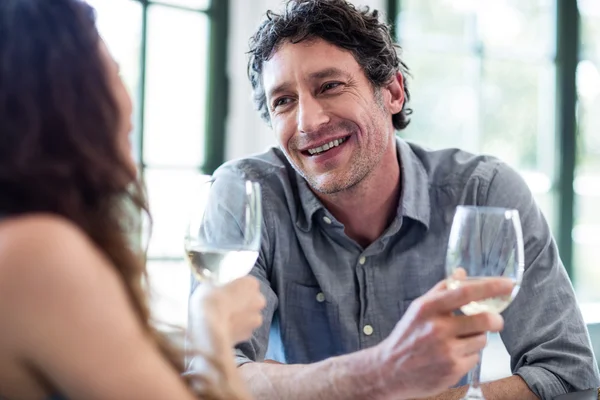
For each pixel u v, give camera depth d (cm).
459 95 365
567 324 145
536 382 134
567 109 388
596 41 398
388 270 162
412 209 160
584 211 398
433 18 356
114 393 64
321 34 152
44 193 72
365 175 156
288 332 162
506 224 94
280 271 163
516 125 380
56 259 63
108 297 66
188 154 312
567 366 139
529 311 148
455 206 165
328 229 161
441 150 175
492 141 374
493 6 370
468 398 98
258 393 117
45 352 63
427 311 90
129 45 294
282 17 155
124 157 82
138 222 85
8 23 73
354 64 154
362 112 154
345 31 153
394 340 97
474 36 366
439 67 359
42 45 73
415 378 95
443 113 361
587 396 121
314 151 155
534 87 383
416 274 162
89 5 79
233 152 322
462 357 91
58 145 74
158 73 303
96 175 75
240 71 321
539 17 383
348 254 162
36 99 73
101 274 66
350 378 103
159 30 302
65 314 63
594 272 399
